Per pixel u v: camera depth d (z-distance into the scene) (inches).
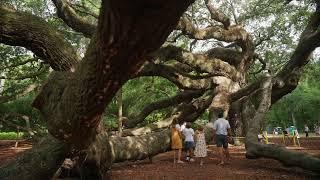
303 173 444.8
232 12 1063.6
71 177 354.3
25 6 810.2
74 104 129.6
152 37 88.4
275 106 2129.7
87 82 117.6
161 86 1163.9
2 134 1432.1
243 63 891.4
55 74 150.6
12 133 1450.5
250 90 734.5
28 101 1029.2
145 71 737.6
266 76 695.1
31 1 808.3
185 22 650.8
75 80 125.6
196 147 532.1
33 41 230.1
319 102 1999.3
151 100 1203.2
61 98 138.3
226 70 808.9
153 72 750.5
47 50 233.8
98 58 105.2
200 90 836.6
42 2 815.7
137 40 90.0
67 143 161.9
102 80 113.0
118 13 79.5
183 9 80.6
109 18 84.8
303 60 759.7
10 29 221.5
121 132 746.8
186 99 879.1
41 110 155.6
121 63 102.7
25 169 203.2
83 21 601.6
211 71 780.0
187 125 577.9
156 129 791.7
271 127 2561.5
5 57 810.2
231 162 552.1
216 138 545.3
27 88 714.2
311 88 2030.0
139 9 77.1
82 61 120.3
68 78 144.2
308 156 432.8
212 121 767.1
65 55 237.3
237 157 618.5
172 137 542.9
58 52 235.0
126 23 82.7
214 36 767.1
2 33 220.8
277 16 1059.9
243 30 850.8
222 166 507.2
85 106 127.4
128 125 907.4
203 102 841.5
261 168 485.4
